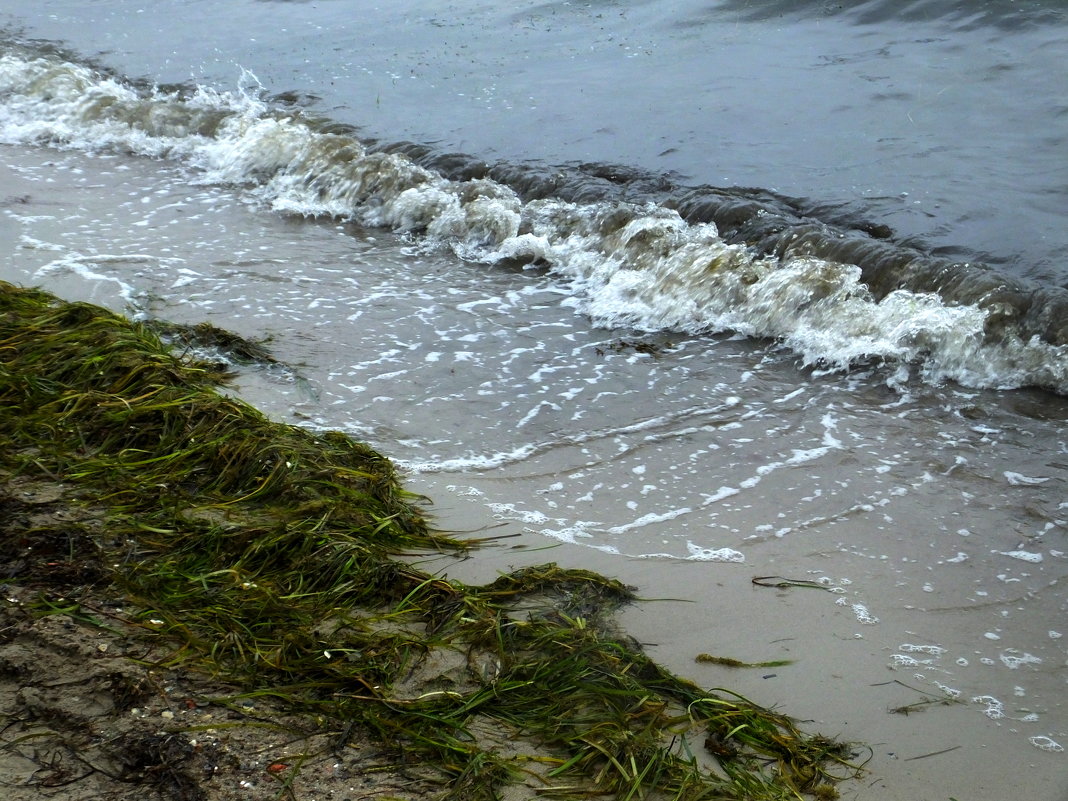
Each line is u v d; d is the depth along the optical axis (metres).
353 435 5.38
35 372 5.37
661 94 8.23
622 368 5.76
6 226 6.64
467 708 4.46
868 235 6.22
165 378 5.35
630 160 7.15
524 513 5.09
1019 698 4.57
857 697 4.57
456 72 9.21
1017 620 4.75
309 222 6.97
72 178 7.66
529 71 9.09
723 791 4.34
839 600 4.81
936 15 8.94
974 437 5.38
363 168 7.31
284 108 8.66
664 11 10.25
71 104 8.99
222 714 4.40
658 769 4.36
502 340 5.92
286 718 4.41
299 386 5.60
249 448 5.07
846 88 7.91
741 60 8.76
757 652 4.68
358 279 6.33
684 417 5.50
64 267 6.28
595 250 6.46
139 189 7.47
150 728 4.36
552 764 4.37
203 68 9.77
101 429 5.16
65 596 4.63
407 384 5.64
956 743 4.48
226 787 4.27
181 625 4.57
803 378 5.71
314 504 4.93
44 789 4.25
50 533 4.78
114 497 4.93
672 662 4.65
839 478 5.22
